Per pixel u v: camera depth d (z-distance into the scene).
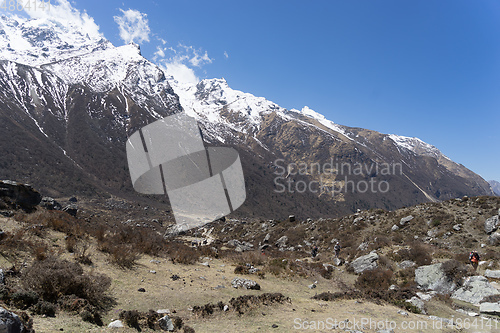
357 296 11.29
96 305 6.85
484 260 17.77
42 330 4.80
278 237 38.78
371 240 26.97
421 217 29.48
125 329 5.91
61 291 6.59
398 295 11.43
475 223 25.23
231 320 7.66
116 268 10.00
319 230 36.66
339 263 21.88
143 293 8.34
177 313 7.54
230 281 11.74
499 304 10.67
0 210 12.97
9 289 5.82
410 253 19.80
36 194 15.70
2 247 8.05
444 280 14.16
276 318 8.06
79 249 10.72
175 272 11.47
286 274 15.20
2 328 3.76
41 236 10.81
